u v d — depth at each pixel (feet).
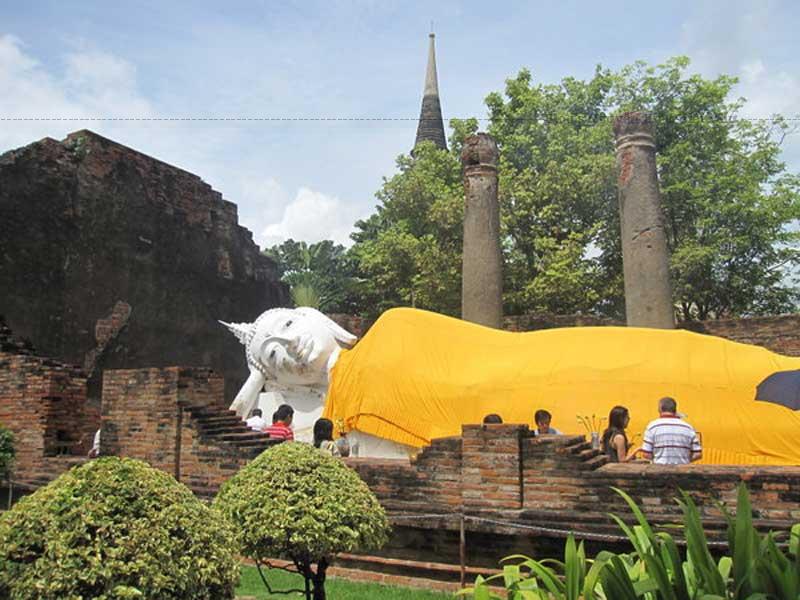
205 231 81.35
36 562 12.49
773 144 82.12
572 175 78.84
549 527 24.30
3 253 60.08
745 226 77.71
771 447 33.40
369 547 19.57
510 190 80.28
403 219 89.15
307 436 46.47
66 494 13.19
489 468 25.79
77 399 41.98
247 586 26.23
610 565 13.25
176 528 13.58
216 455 32.35
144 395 34.71
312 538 18.01
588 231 78.59
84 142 68.08
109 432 35.42
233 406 48.85
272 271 93.35
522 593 14.06
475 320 56.54
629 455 30.25
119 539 12.82
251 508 18.38
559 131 84.64
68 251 65.46
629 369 35.96
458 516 25.58
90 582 12.35
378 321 42.88
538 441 25.27
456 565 26.03
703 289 79.51
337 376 42.32
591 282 78.28
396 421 38.86
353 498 19.04
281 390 49.11
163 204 76.07
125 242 71.20
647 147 53.31
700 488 22.80
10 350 50.57
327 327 48.42
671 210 80.12
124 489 13.43
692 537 14.16
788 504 21.66
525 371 37.40
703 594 13.35
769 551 13.65
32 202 62.85
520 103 91.30
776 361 36.11
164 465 33.42
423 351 40.29
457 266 80.07
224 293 83.15
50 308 63.46
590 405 35.27
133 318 71.31
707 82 82.89
